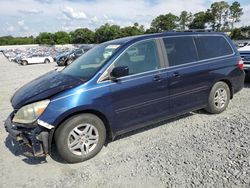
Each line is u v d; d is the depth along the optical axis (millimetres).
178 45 4801
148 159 3752
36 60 31094
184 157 3727
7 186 3312
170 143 4230
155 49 4484
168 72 4516
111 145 4305
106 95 3873
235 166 3398
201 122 5094
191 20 96438
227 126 4781
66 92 3639
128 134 4703
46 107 3508
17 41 125812
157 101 4430
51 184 3307
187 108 4934
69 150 3688
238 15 87500
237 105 6070
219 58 5348
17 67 25531
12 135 3691
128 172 3451
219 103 5469
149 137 4527
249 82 8672
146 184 3156
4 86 11719
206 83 5125
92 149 3883
